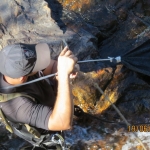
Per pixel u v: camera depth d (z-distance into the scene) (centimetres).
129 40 412
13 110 201
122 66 382
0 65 198
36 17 406
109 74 377
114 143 349
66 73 191
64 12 433
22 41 383
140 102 381
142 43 397
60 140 242
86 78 372
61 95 192
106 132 362
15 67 194
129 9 447
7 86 201
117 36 423
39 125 197
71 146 345
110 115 376
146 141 348
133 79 386
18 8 407
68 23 416
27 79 213
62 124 193
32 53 198
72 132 361
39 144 236
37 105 201
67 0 446
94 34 414
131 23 427
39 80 214
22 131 221
